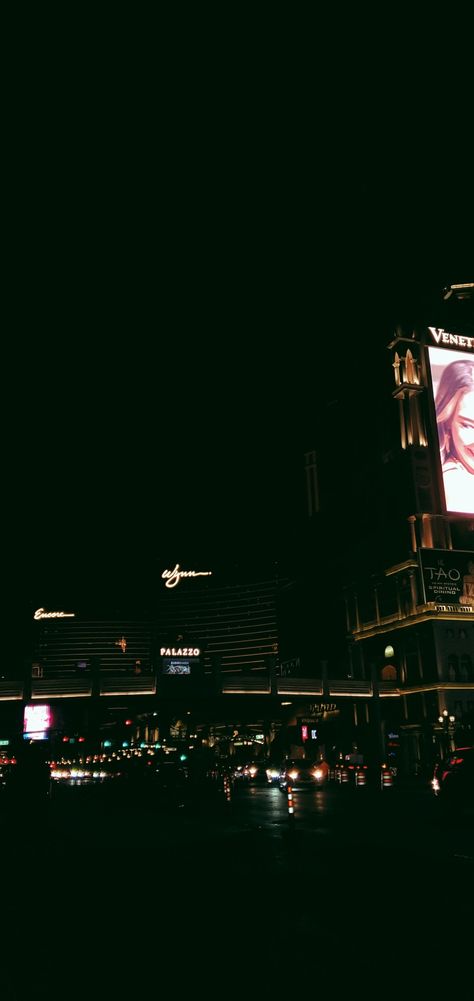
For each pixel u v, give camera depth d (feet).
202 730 498.69
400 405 365.20
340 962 26.91
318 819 89.30
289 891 41.06
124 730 460.96
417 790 164.14
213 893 41.57
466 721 239.50
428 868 47.91
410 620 330.34
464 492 337.11
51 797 155.02
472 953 27.61
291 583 465.88
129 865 53.72
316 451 458.91
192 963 27.58
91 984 25.30
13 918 36.68
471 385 354.13
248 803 127.75
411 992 23.24
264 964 27.04
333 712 361.92
